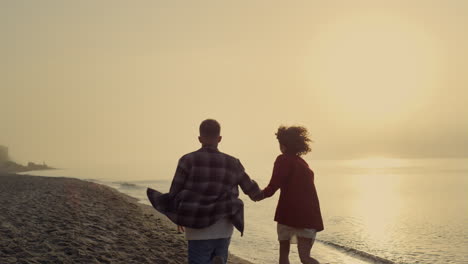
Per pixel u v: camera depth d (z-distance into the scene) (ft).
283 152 19.04
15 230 30.04
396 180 264.72
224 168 15.12
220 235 14.97
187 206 14.57
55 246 25.34
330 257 37.58
